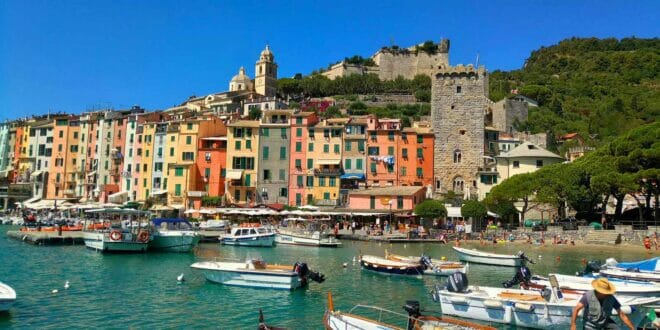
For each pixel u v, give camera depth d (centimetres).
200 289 3603
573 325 1652
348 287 3812
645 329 2306
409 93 18338
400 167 9862
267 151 10094
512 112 15575
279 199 9925
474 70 10212
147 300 3238
